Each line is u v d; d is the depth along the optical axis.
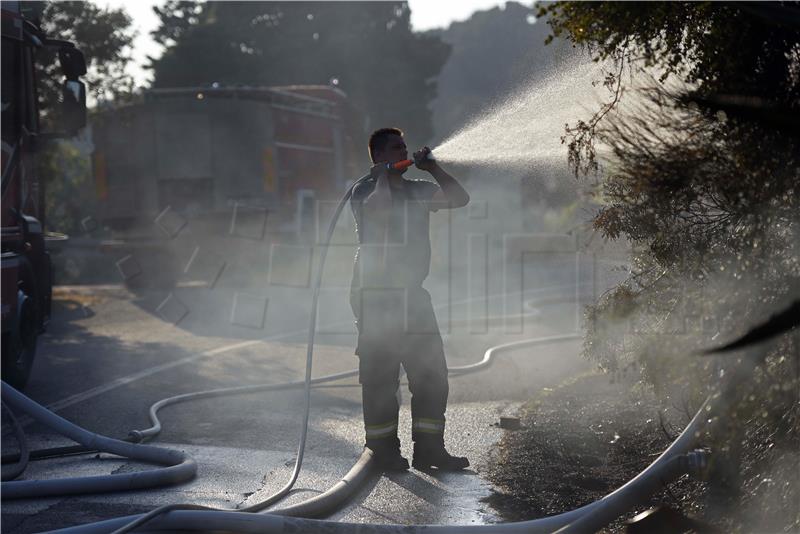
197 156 24.36
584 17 4.23
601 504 4.50
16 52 9.71
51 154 25.44
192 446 7.29
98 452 7.00
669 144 4.20
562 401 7.97
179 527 4.72
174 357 12.20
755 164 4.00
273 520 4.69
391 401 6.44
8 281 9.12
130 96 26.67
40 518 5.41
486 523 5.24
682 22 4.28
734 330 4.07
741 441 4.23
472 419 8.06
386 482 6.15
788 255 3.96
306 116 26.44
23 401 6.79
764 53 4.14
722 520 4.37
